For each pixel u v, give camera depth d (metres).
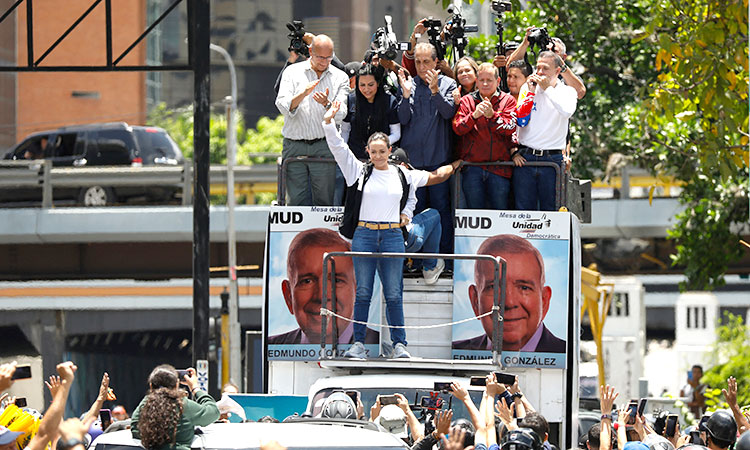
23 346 133.88
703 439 27.16
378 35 34.53
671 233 76.31
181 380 23.66
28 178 106.38
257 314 128.25
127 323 136.88
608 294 79.00
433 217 34.25
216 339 94.56
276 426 22.31
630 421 28.31
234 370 101.75
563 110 34.38
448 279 33.94
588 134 73.56
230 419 34.22
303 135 35.75
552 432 33.38
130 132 110.00
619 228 102.00
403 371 33.97
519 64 35.56
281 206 34.25
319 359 32.69
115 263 110.25
